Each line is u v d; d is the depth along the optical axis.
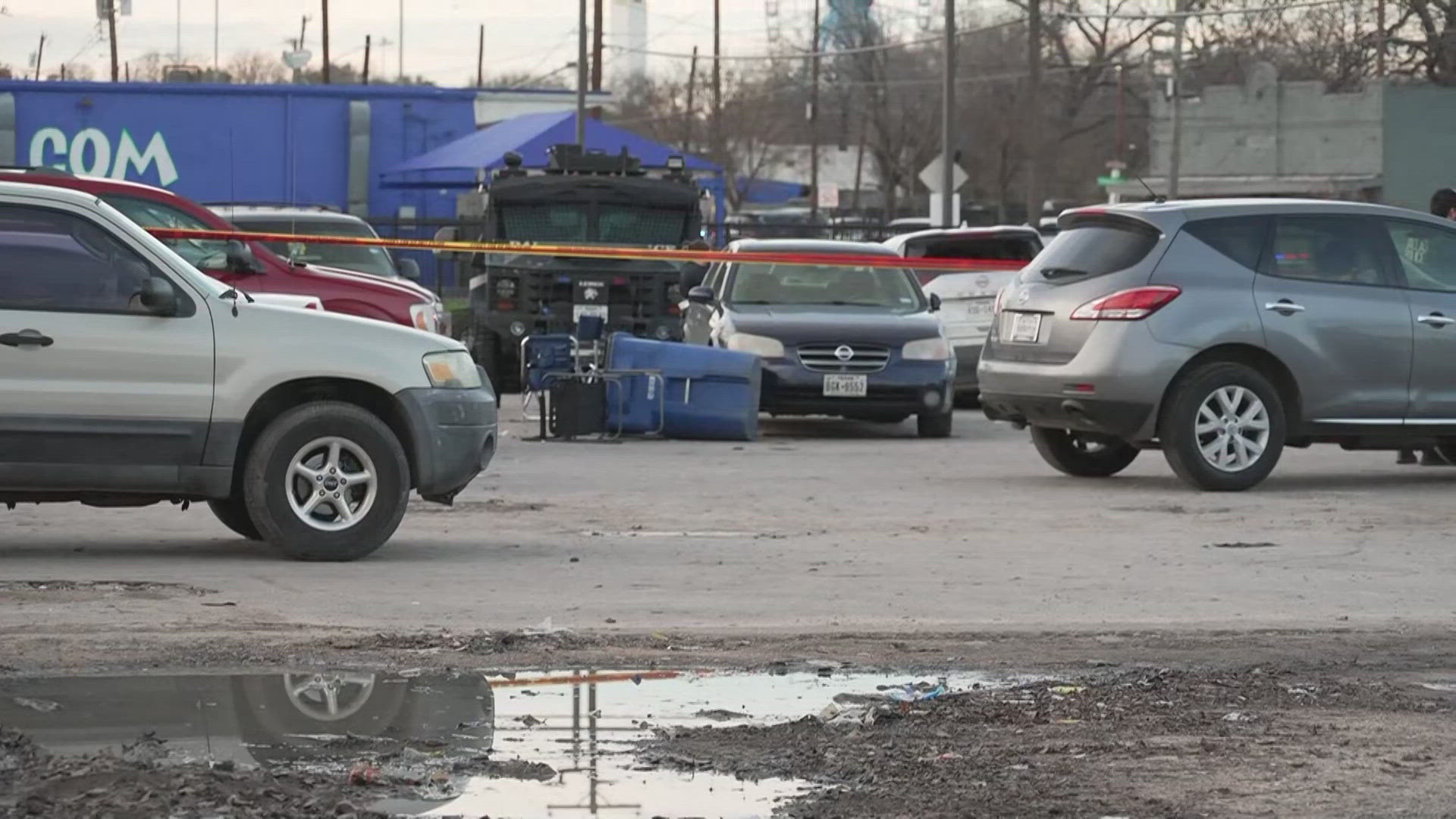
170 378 35.31
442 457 36.75
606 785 20.28
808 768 21.05
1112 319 48.06
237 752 21.47
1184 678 26.03
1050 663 27.14
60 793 19.25
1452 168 198.00
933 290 79.06
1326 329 48.78
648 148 158.00
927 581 34.56
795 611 31.27
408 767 20.92
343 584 33.44
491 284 81.69
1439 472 54.25
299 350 35.84
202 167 148.00
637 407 65.56
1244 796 20.00
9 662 26.27
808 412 67.19
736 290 70.44
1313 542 39.84
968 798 19.84
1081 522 43.28
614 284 81.81
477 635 28.48
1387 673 26.64
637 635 28.88
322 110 152.75
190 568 35.00
